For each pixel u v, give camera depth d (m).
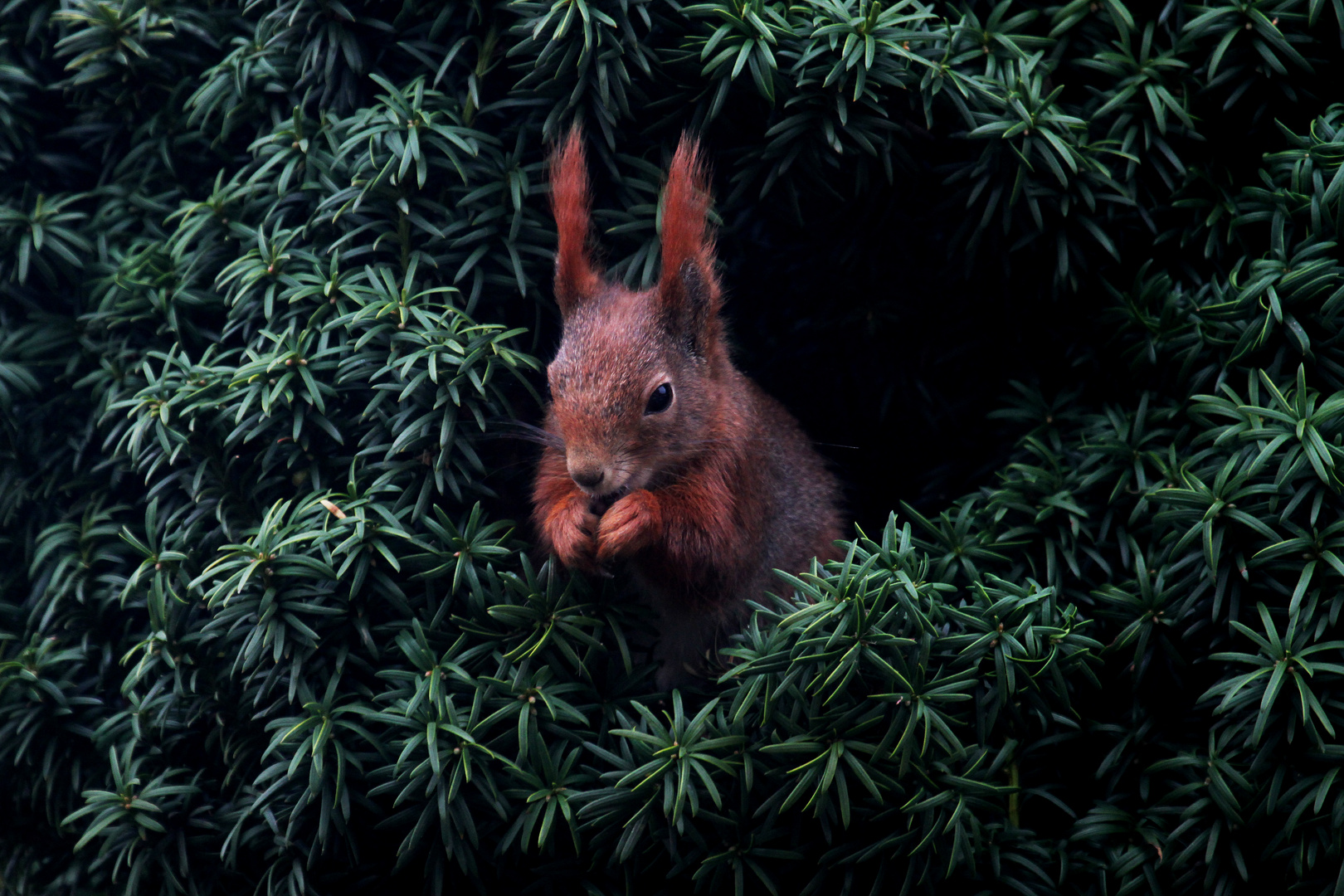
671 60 4.45
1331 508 3.83
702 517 4.39
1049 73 4.61
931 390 5.38
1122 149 4.50
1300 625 3.80
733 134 4.70
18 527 4.95
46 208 4.88
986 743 4.17
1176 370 4.52
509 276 4.57
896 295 5.22
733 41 4.35
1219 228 4.55
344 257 4.45
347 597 4.15
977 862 4.10
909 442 5.63
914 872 3.97
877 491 5.76
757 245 5.23
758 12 4.36
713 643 4.77
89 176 5.25
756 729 4.01
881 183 4.85
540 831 4.01
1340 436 3.82
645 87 4.55
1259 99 4.57
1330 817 3.74
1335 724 3.76
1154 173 4.66
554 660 4.14
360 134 4.41
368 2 4.70
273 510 4.16
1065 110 4.62
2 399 4.78
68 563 4.70
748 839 3.97
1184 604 4.08
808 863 4.11
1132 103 4.57
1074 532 4.41
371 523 4.08
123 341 4.78
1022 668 4.02
